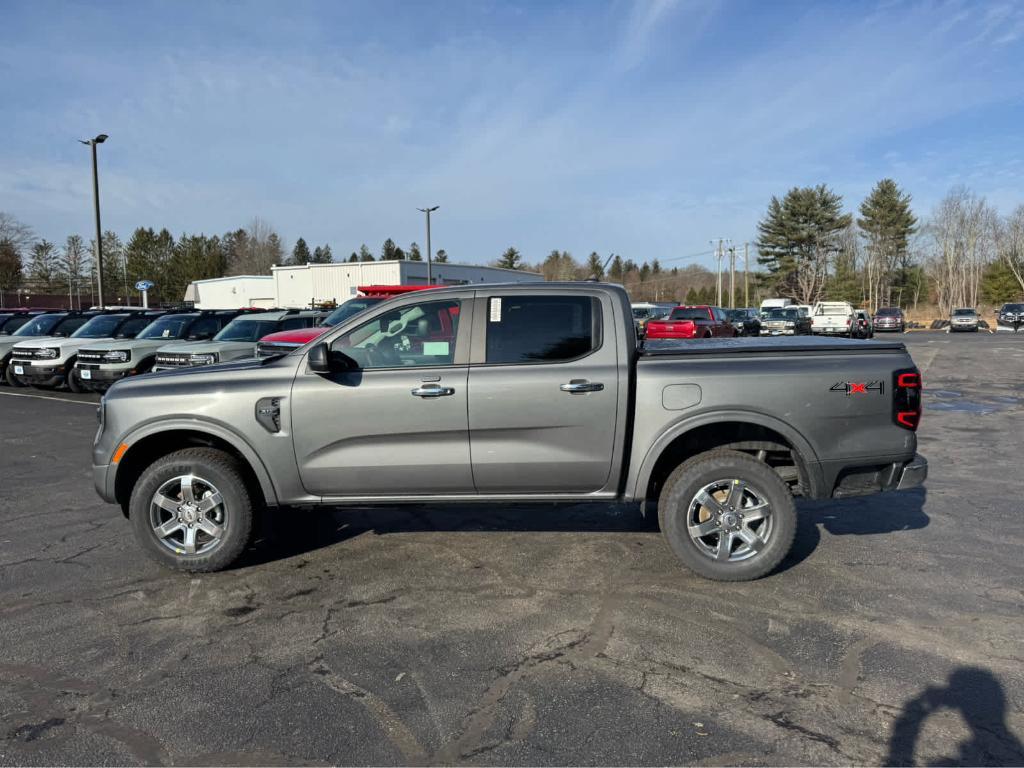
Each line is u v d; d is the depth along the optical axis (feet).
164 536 15.52
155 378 15.94
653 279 402.31
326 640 12.65
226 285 172.96
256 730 10.00
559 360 15.03
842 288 253.44
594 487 15.29
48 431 34.60
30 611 13.91
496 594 14.55
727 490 14.90
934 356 73.15
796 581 15.02
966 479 23.59
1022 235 229.45
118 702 10.73
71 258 267.59
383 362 15.33
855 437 14.83
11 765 9.26
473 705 10.57
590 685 11.07
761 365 14.82
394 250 413.18
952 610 13.60
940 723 10.00
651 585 14.90
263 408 15.16
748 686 11.00
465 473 15.14
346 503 15.57
